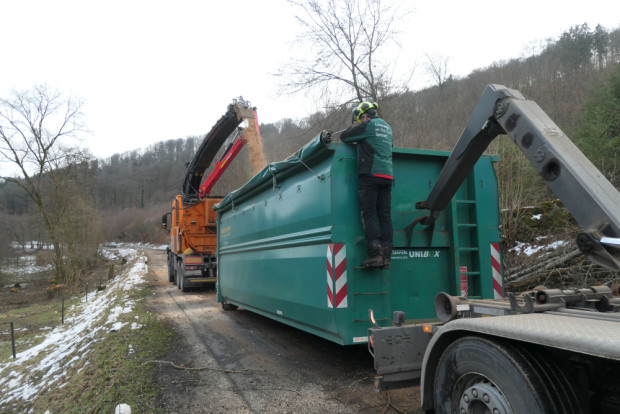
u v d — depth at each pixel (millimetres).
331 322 4520
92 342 7938
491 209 5113
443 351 2959
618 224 2213
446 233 4957
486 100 3189
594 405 2352
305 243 5145
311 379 4898
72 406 4883
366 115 4613
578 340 1912
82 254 31531
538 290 2783
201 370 5418
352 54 13500
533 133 2719
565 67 23594
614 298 2885
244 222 8102
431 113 16391
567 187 2486
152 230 81500
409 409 3889
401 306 4727
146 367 5559
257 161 12234
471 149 3436
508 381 2279
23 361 9609
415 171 4992
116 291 15977
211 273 14711
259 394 4488
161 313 10078
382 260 4316
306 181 5207
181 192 16297
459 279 4836
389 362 3270
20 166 24172
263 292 6859
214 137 13711
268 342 6836
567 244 7867
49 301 22547
